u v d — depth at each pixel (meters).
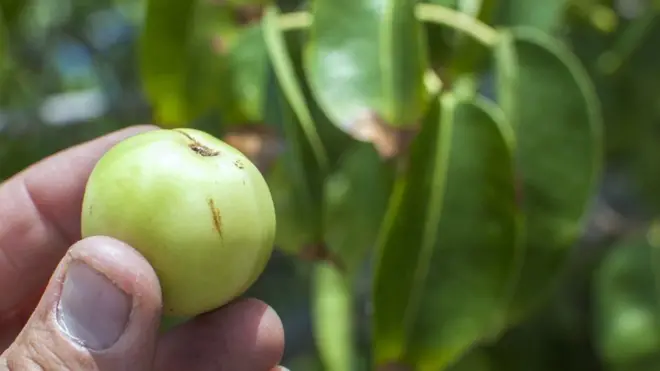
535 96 0.32
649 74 0.42
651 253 0.41
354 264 0.34
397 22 0.30
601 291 0.41
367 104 0.29
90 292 0.24
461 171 0.30
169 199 0.24
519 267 0.32
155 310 0.24
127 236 0.24
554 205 0.32
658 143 0.44
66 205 0.32
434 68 0.33
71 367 0.24
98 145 0.32
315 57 0.30
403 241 0.30
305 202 0.31
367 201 0.33
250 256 0.24
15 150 0.52
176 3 0.34
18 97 0.55
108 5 0.67
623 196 0.52
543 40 0.32
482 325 0.30
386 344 0.30
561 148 0.32
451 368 0.42
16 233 0.32
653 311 0.40
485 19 0.33
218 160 0.24
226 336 0.29
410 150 0.29
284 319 0.54
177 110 0.35
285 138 0.32
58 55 0.68
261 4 0.34
